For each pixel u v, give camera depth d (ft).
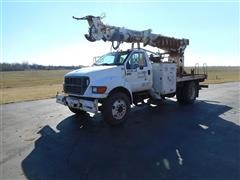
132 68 27.99
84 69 26.55
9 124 27.32
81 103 24.56
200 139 20.62
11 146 19.72
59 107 38.22
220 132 22.59
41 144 20.12
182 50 40.68
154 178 13.88
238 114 30.25
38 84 106.63
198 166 15.33
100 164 15.93
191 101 38.60
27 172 14.89
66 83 26.78
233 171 14.57
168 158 16.69
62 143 20.29
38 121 28.53
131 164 15.84
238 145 19.08
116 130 23.85
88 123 26.91
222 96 47.42
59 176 14.33
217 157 16.72
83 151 18.34
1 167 15.66
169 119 27.89
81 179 13.92
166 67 32.37
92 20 27.94
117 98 25.12
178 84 37.04
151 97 31.40
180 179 13.70
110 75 25.39
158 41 35.99
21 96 54.75
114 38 29.91
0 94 60.90
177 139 20.70
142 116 29.73
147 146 19.12
